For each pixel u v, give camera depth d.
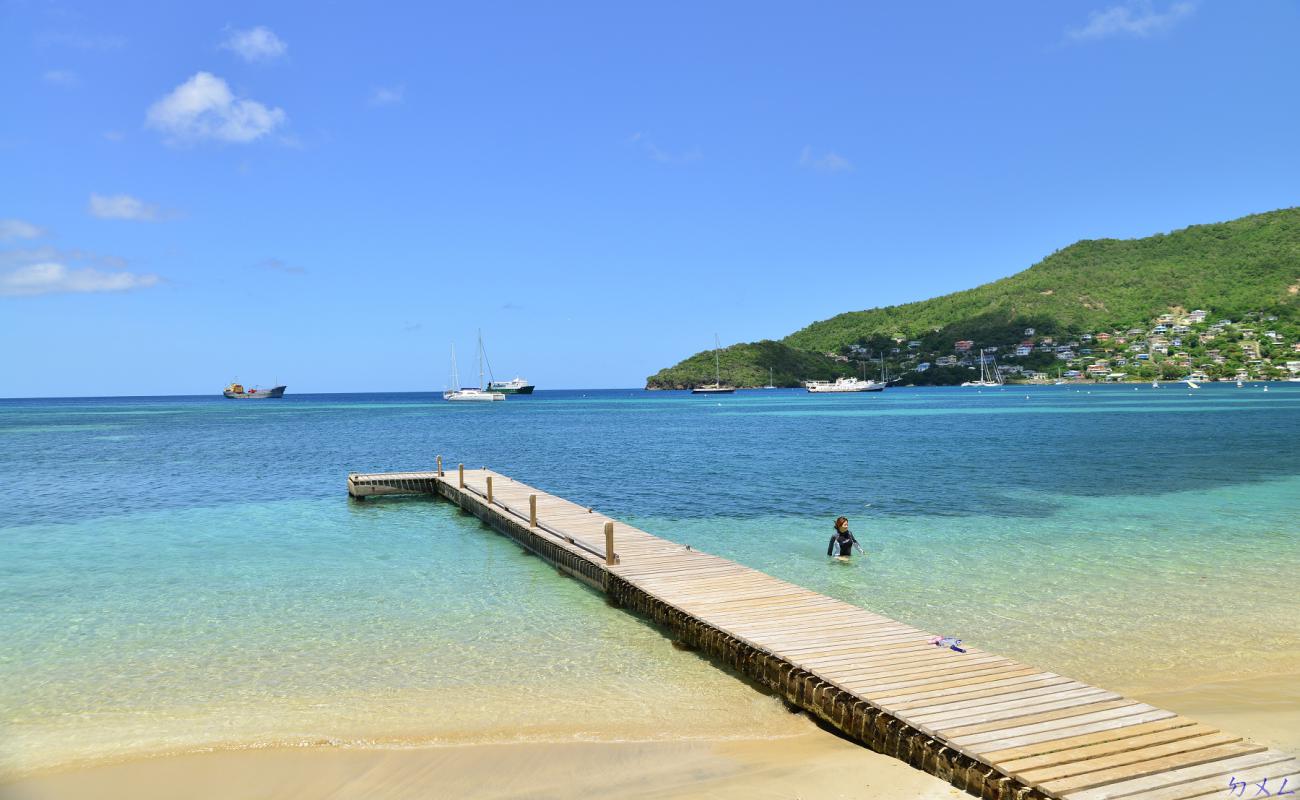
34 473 41.50
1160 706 10.52
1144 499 28.48
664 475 37.31
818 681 10.31
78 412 153.50
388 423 94.50
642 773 8.84
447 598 16.89
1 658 13.11
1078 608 15.18
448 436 69.25
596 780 8.70
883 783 8.33
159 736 10.07
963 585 16.95
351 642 13.88
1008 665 10.88
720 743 9.68
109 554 21.39
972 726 8.74
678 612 13.83
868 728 9.33
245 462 47.12
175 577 18.75
